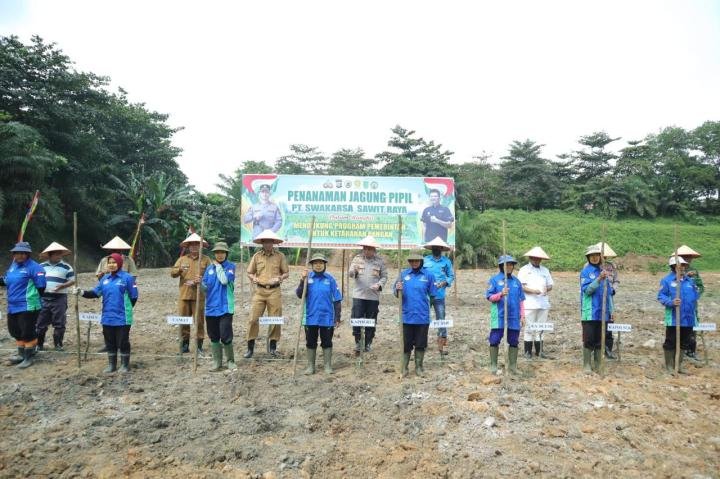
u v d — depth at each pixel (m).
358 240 15.62
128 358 7.67
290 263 30.72
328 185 15.65
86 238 34.59
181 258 8.77
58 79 30.31
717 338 10.91
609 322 8.59
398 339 10.30
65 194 31.23
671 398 6.59
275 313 8.52
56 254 8.93
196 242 8.67
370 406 6.25
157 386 6.97
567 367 8.06
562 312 14.64
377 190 15.66
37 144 27.42
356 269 8.95
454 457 4.95
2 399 6.32
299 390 6.82
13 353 8.73
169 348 9.26
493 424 5.67
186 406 6.23
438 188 15.73
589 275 7.72
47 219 25.88
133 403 6.34
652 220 55.38
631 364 8.31
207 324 7.68
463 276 27.92
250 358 8.52
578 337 10.75
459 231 35.09
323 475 4.62
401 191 15.70
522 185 57.81
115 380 7.20
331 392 6.73
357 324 7.98
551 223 47.69
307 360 8.28
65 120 30.84
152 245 35.25
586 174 61.00
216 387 6.92
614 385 7.07
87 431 5.47
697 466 4.78
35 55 29.98
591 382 7.21
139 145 44.00
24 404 6.25
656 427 5.64
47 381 7.14
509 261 7.44
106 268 8.62
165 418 5.83
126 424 5.67
